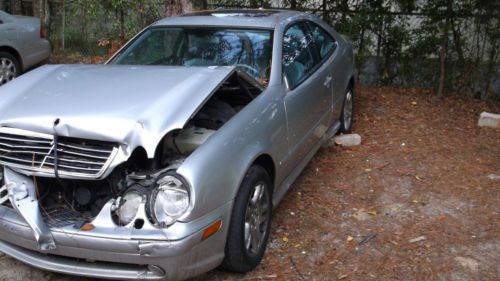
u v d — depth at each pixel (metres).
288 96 4.28
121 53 4.95
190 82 3.67
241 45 4.60
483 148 5.86
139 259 2.97
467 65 7.66
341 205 4.56
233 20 4.87
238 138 3.47
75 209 3.31
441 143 6.00
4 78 8.60
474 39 7.52
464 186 4.89
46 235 3.09
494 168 5.29
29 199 3.21
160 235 2.93
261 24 4.73
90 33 9.94
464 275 3.57
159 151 3.38
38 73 4.10
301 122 4.49
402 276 3.55
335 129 5.66
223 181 3.21
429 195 4.72
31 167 3.22
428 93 7.93
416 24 7.75
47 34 10.30
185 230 2.95
